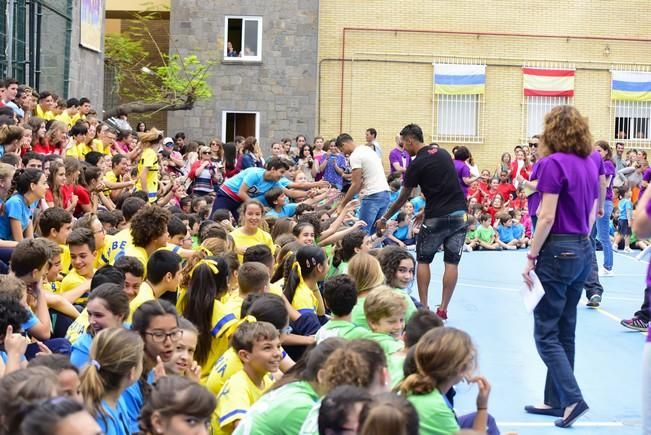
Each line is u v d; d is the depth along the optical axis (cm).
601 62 3039
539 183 827
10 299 614
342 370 522
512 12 3020
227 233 966
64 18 2153
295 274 883
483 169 3028
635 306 1459
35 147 1394
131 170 1600
